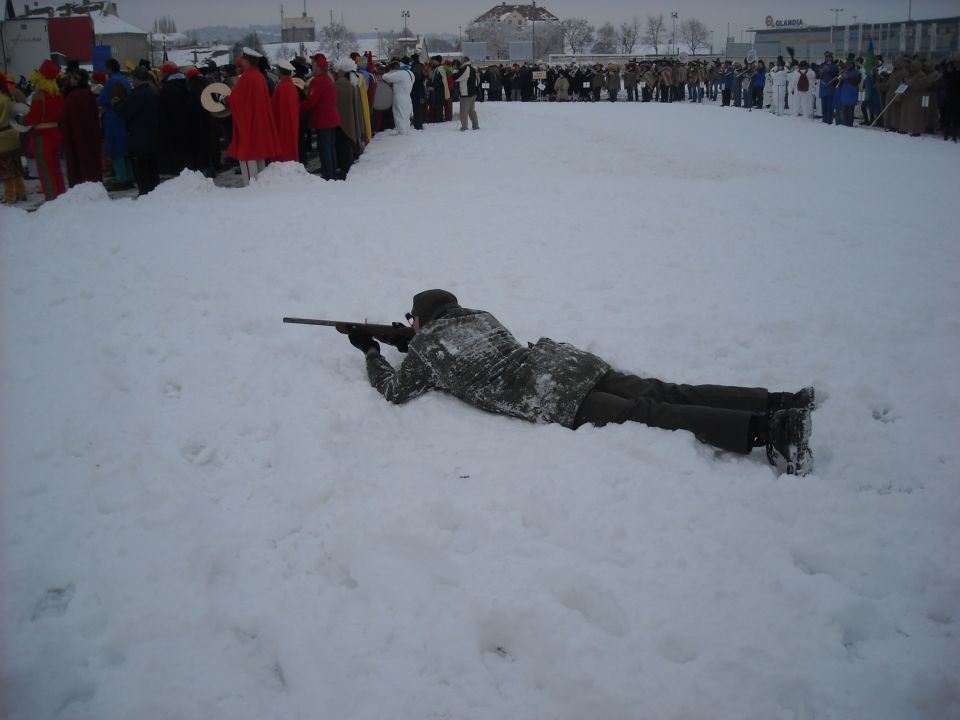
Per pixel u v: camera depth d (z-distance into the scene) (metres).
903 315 6.40
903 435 4.52
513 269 7.54
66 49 39.00
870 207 10.55
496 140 19.27
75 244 8.20
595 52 127.38
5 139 12.12
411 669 2.85
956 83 20.19
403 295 6.74
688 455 4.03
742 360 5.47
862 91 26.88
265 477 4.07
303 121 15.15
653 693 2.69
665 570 3.25
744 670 2.77
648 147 18.78
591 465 3.93
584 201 10.80
